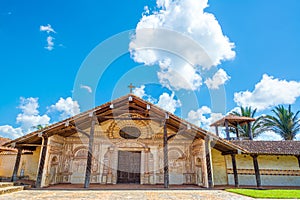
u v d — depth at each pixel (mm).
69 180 12172
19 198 6895
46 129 9805
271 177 13016
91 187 9977
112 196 7473
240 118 15281
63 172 12273
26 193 8031
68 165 12445
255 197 7227
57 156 11766
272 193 8125
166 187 9688
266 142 13227
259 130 22500
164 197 7348
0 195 7422
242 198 7117
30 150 12289
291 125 22172
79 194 7918
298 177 13016
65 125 9867
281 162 13359
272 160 13391
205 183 10312
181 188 9875
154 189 9570
